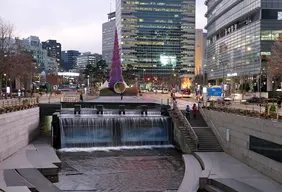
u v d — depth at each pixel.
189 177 23.97
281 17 107.38
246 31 119.88
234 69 132.50
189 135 34.19
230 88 120.19
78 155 33.59
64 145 37.75
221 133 32.50
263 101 56.94
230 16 134.75
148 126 39.66
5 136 27.47
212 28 165.25
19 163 26.02
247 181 21.83
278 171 21.78
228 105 47.31
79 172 27.39
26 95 79.62
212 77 165.75
